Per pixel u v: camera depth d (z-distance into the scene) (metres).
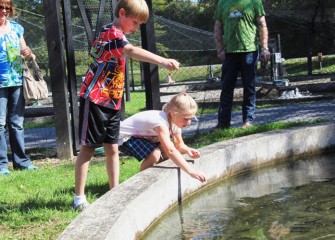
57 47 6.07
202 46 21.20
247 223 3.31
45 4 6.04
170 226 3.37
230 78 6.91
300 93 14.03
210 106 11.31
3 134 5.59
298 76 18.03
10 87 5.65
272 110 9.71
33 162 6.24
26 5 18.64
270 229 3.15
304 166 4.90
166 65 3.42
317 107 9.63
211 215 3.54
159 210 3.55
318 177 4.43
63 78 6.13
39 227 3.28
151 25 6.24
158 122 3.94
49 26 6.06
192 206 3.81
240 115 9.41
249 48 6.75
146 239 3.15
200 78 21.61
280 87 13.98
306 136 5.29
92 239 2.49
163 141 3.85
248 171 4.82
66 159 6.23
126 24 3.70
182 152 4.20
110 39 3.62
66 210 3.65
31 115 12.58
